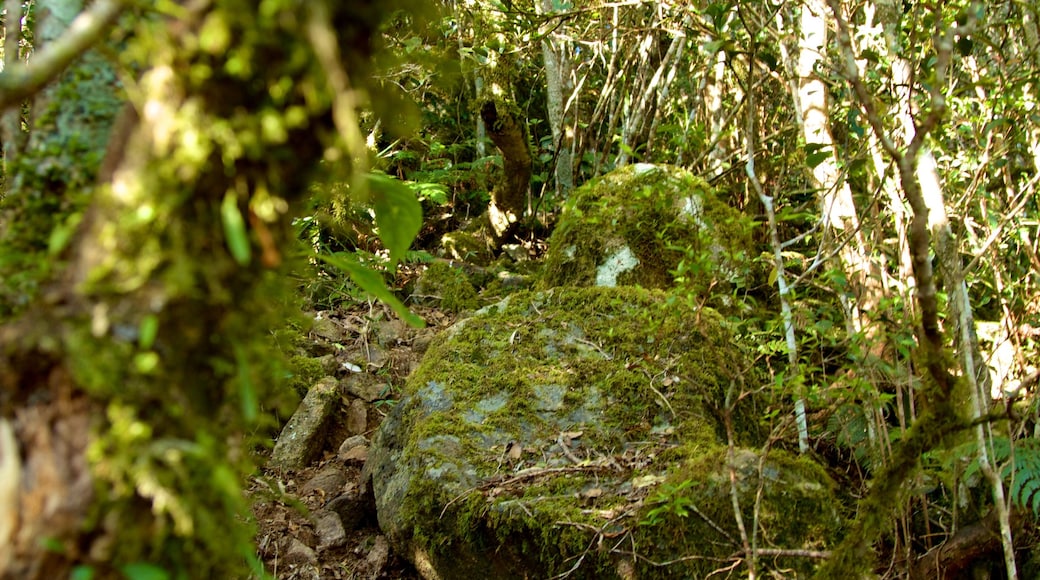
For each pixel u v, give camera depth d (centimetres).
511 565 220
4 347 63
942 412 138
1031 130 265
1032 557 233
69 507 63
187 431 67
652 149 498
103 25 59
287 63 62
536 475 233
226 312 68
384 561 262
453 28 439
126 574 63
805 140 294
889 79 269
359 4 66
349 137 61
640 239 338
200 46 60
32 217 71
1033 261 271
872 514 148
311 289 359
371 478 282
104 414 63
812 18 294
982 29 247
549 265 360
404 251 108
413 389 282
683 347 274
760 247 390
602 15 454
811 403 228
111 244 62
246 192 66
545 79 607
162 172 61
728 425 186
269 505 282
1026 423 255
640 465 232
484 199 541
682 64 536
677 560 195
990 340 285
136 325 63
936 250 214
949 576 232
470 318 310
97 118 73
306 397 330
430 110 584
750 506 203
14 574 62
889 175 247
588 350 282
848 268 264
